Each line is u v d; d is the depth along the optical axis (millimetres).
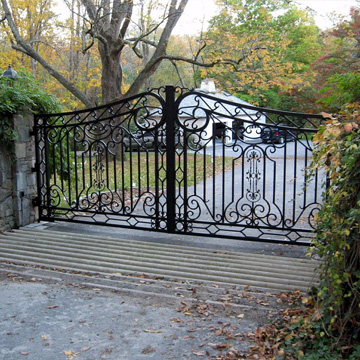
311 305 3500
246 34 15031
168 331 3223
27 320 3426
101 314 3531
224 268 4633
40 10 20031
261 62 15023
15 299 3848
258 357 2795
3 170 6180
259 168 14414
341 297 2779
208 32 15133
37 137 6527
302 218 7324
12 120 6164
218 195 9734
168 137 5574
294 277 4324
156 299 3848
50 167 7191
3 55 19750
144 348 2969
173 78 31438
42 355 2891
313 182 10867
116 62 16516
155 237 6012
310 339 2949
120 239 5836
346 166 2799
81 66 24250
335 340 2777
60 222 6816
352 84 3938
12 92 5980
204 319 3426
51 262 4906
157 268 4730
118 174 13383
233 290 4074
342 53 13938
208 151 20922
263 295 3928
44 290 4062
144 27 16500
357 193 2799
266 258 4988
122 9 15336
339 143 2822
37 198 6668
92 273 4574
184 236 6062
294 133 5004
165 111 5566
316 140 2955
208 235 5523
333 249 2797
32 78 6984
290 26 29312
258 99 26203
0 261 4969
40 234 6055
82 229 6426
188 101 21656
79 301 3805
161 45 16234
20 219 6430
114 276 4473
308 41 28344
